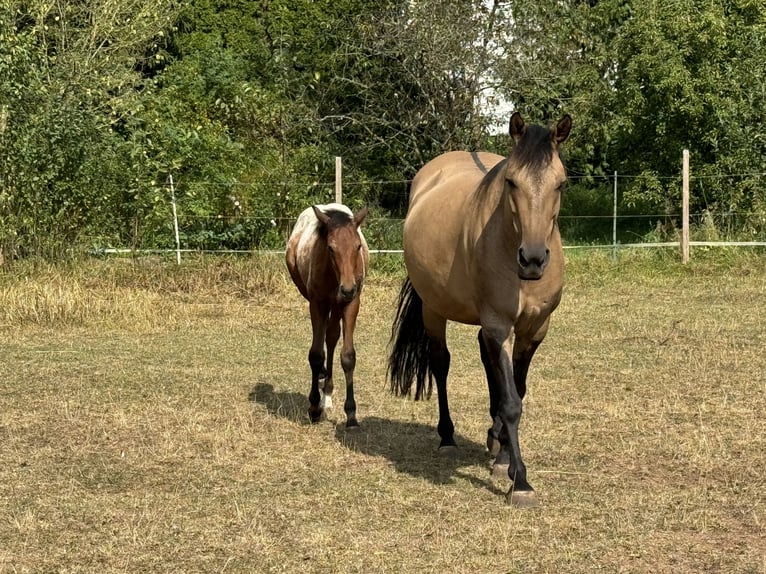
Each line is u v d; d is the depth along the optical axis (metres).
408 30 20.09
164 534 5.13
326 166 20.25
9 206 14.54
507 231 5.36
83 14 21.48
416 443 7.10
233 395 8.68
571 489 5.87
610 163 23.58
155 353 10.65
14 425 7.52
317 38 23.94
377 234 18.19
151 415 7.87
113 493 5.88
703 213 18.73
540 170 5.05
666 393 8.47
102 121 17.33
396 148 21.20
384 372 9.74
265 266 15.06
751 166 18.59
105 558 4.81
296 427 7.58
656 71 19.25
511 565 4.66
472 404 8.36
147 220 16.11
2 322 12.17
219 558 4.80
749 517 5.33
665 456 6.56
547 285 5.54
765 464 6.33
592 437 7.07
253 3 24.95
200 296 14.13
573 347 10.75
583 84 21.39
